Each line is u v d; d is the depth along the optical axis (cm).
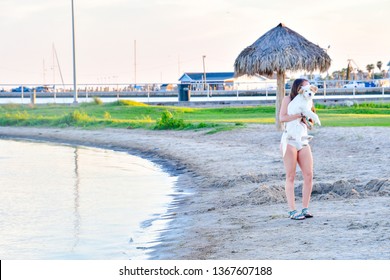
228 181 2211
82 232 1652
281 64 3247
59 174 2811
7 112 6297
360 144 2717
